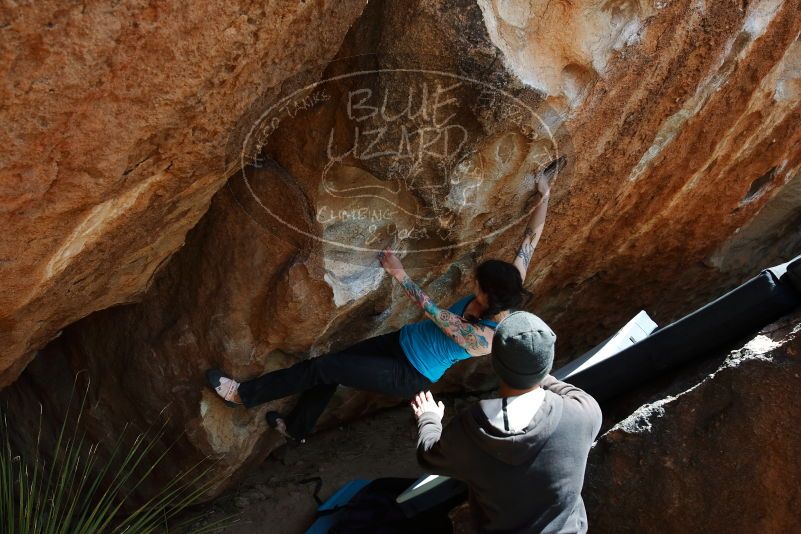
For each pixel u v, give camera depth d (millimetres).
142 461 3693
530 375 2279
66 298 2549
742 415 2805
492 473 2350
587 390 3303
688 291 5289
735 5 2783
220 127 2066
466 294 3648
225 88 1940
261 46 1895
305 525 4023
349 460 4566
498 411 2330
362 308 3398
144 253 2662
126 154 1884
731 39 2934
